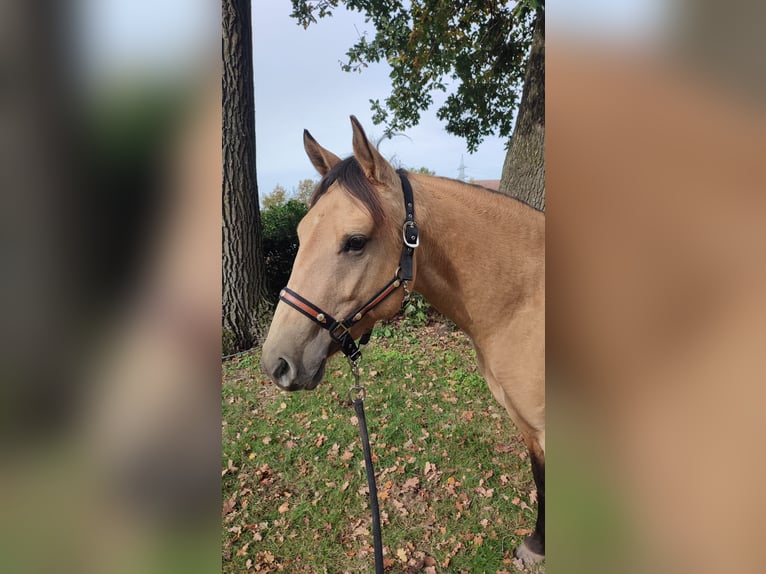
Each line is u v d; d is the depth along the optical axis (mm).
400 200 1482
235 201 4398
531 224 1608
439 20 5465
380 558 1380
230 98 4215
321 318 1406
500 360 1622
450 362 4164
